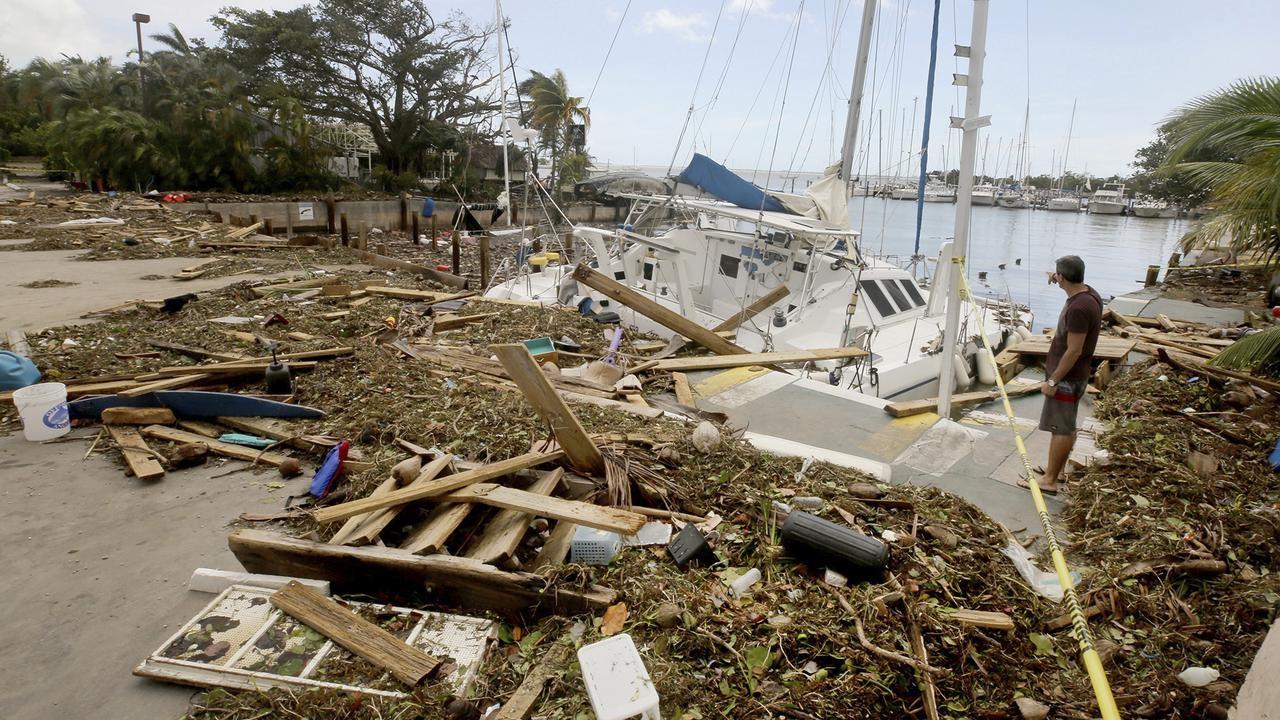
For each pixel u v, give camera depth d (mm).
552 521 3877
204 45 37062
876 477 4766
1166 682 2947
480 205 35031
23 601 3336
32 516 4098
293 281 11570
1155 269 15719
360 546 3441
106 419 5281
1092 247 31453
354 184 37719
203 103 30250
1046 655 3104
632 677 2512
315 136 35875
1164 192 28266
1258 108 7043
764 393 6734
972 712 2752
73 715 2654
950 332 6148
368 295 10727
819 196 10562
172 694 2771
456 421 5156
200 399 5445
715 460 4613
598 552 3506
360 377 6355
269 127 34688
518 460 4172
